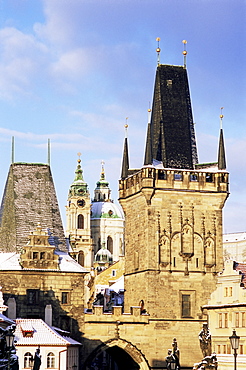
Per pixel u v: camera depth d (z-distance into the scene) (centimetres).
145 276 15338
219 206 15800
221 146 15962
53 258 14950
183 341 15225
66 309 14838
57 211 15988
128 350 15000
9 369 9012
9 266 14712
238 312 14112
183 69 16688
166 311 15250
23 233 15425
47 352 13100
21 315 14600
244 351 13888
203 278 15512
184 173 15650
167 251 15412
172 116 16262
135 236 15925
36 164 16175
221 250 15712
